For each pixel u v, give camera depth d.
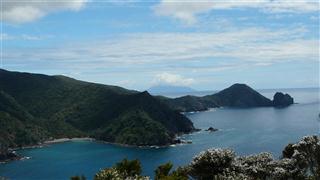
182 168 57.88
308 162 59.69
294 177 55.59
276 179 54.78
